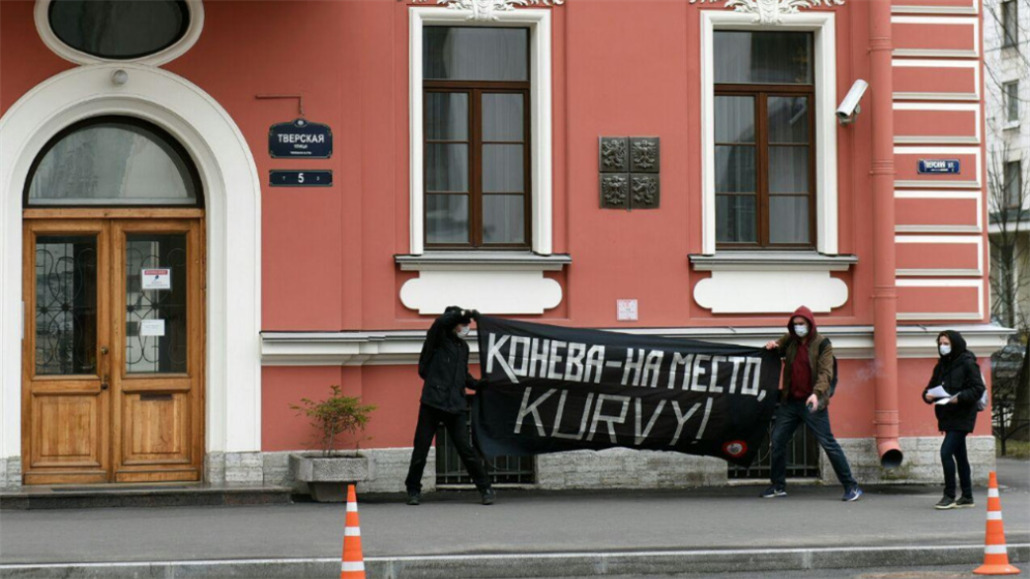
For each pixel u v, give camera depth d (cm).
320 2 1608
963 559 1263
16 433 1545
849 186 1748
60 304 1586
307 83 1603
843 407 1734
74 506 1492
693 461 1700
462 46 1689
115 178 1597
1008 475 1948
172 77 1575
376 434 1630
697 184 1712
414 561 1175
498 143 1695
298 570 1163
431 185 1678
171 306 1608
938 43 1770
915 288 1756
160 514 1447
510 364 1598
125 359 1598
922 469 1747
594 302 1681
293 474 1563
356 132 1617
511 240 1695
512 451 1597
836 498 1614
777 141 1761
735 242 1745
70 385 1584
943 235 1766
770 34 1761
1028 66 3928
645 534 1316
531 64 1697
